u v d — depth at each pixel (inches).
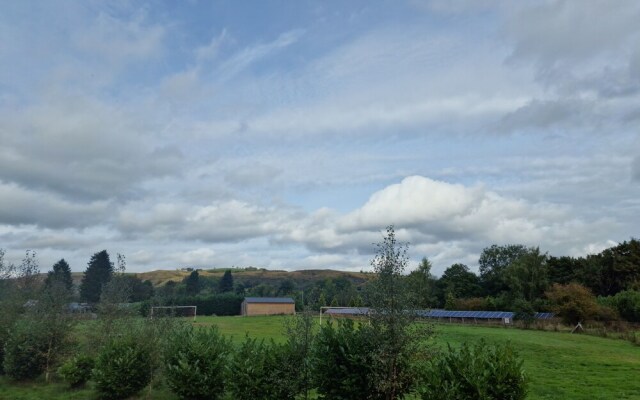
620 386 1047.0
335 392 753.6
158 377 1007.0
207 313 4170.8
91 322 1262.3
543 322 2400.3
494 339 1824.6
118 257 1318.9
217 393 907.4
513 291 3221.0
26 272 1470.2
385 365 701.9
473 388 606.2
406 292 713.0
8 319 1293.1
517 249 4960.6
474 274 4475.9
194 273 6028.5
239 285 6250.0
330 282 5206.7
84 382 1101.1
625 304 2465.6
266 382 828.6
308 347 831.1
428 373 639.8
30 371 1157.1
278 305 4057.6
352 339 759.1
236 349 931.3
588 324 2260.1
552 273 3722.9
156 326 1056.2
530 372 1213.1
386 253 730.2
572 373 1202.6
